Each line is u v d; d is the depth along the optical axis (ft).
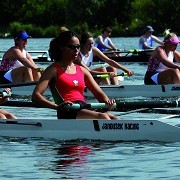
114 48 167.94
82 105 61.16
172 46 96.94
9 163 54.34
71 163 54.03
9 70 98.99
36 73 99.35
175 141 59.93
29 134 63.52
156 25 442.09
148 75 99.76
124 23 463.83
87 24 467.11
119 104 63.21
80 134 62.03
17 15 504.02
